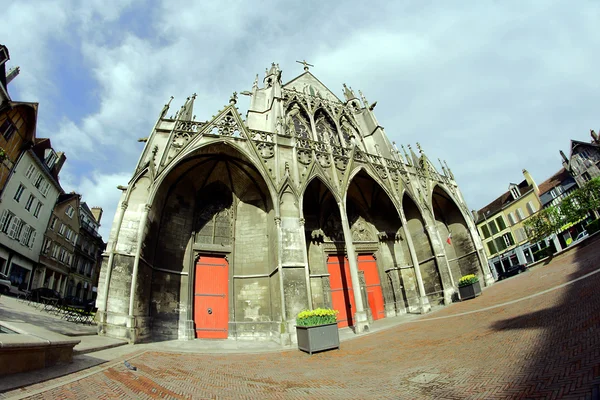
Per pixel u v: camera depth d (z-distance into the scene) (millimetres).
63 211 36938
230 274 17109
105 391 5199
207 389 6152
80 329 10953
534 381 4539
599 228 29406
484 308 13430
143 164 15328
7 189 26109
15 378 4773
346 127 27422
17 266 28250
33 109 26688
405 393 5316
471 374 5652
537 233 37875
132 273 12914
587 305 7895
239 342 14641
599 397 3299
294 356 10625
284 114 22469
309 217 20484
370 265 21516
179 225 17188
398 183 21812
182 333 15008
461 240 25422
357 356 9547
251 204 18875
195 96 20734
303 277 15078
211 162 18312
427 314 17062
